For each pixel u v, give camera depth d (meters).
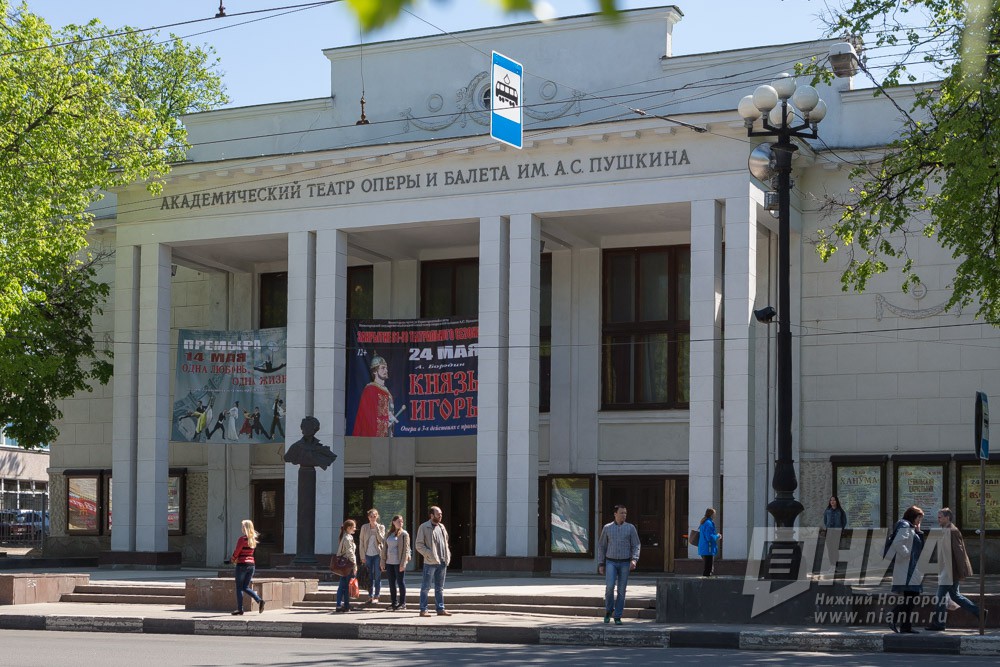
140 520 37.19
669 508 36.00
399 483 39.16
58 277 37.78
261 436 36.84
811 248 34.69
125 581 29.67
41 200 32.00
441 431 34.81
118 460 37.66
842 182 34.41
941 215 22.36
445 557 21.98
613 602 20.41
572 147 33.38
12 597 25.27
